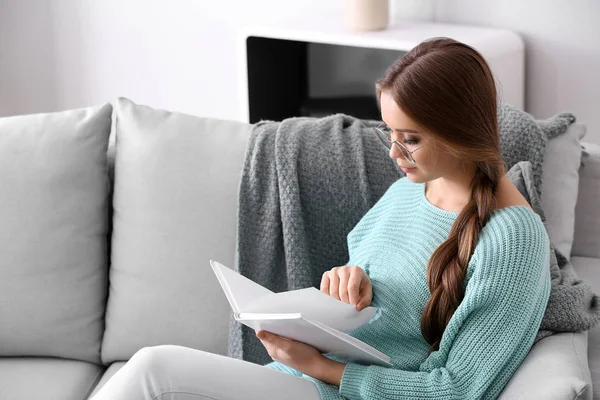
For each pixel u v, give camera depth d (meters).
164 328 2.29
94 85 4.35
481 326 1.71
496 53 3.14
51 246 2.32
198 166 2.30
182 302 2.28
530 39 3.29
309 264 2.21
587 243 2.43
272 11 3.91
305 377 1.91
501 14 3.32
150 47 4.20
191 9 4.07
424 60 1.73
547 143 2.26
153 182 2.30
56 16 4.28
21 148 2.35
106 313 2.37
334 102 3.51
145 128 2.35
